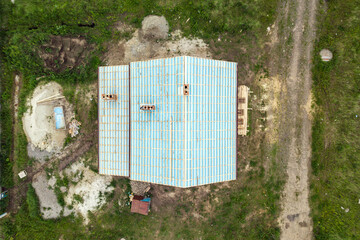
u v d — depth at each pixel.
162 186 23.56
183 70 17.16
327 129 23.48
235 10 23.14
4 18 23.47
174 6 23.23
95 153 23.70
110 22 23.64
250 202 23.42
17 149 24.00
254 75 23.50
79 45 23.55
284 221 23.45
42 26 23.55
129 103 19.58
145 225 23.56
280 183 23.52
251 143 23.52
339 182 23.41
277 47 23.44
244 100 22.98
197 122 17.94
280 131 23.55
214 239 23.28
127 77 20.19
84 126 23.80
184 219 23.44
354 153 23.23
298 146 23.48
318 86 23.33
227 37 23.50
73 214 23.62
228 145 19.59
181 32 23.42
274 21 23.34
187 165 17.53
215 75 18.75
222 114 19.20
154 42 23.59
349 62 23.23
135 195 23.59
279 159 23.58
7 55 23.61
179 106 17.44
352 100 23.20
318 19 23.19
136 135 19.25
